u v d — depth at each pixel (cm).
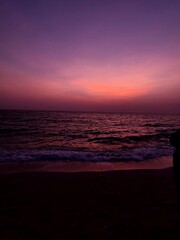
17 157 862
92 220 339
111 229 308
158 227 310
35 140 1647
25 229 311
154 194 461
